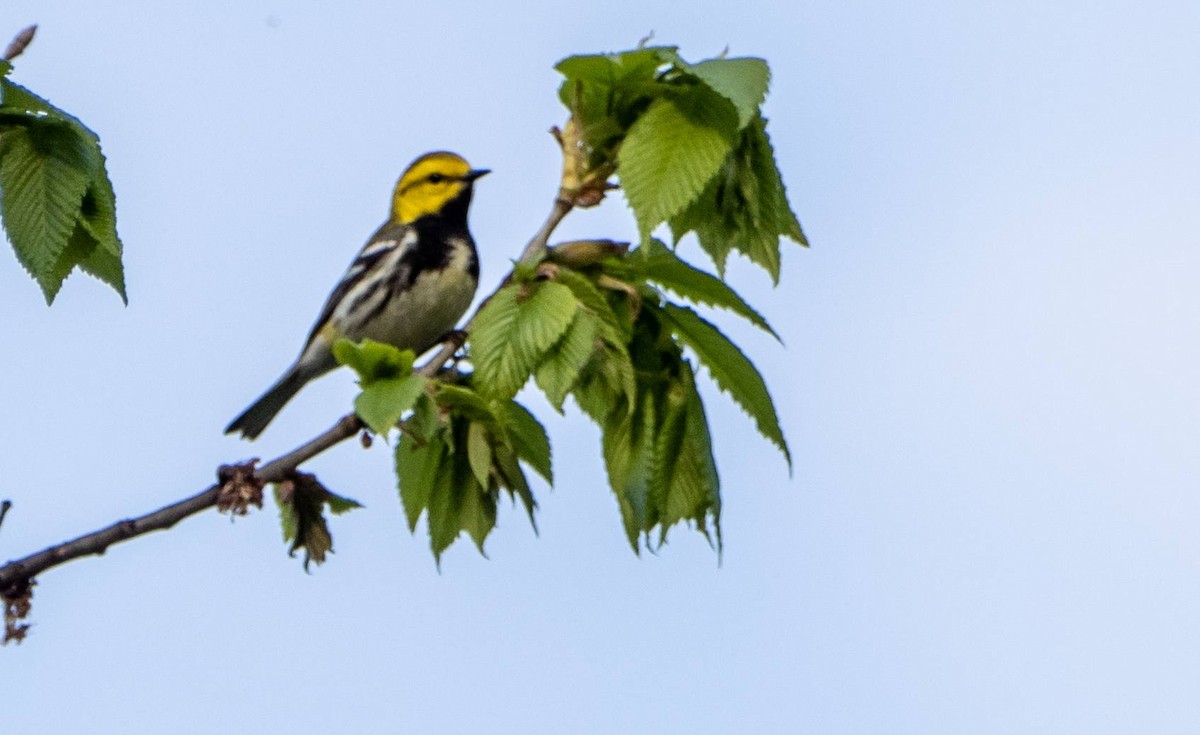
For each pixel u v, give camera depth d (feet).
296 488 24.26
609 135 24.48
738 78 21.74
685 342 24.00
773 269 24.48
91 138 20.75
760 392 24.08
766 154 23.71
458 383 24.88
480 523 25.00
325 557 24.48
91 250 21.36
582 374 23.18
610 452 24.43
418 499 25.17
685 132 22.57
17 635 22.41
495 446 24.44
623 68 23.95
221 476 23.95
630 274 23.98
